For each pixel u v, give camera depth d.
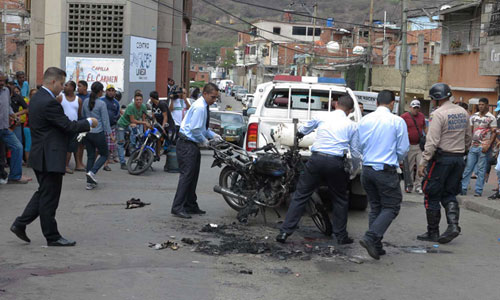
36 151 6.76
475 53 31.28
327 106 11.69
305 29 102.88
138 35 30.56
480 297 5.68
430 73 38.69
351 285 5.96
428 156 7.91
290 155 8.66
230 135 23.73
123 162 14.60
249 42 109.62
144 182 12.52
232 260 6.77
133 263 6.41
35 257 6.45
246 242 7.61
